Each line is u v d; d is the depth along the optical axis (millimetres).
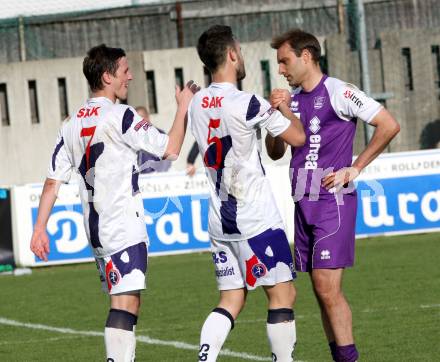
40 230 17453
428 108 50062
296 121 16766
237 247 16812
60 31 53125
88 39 53656
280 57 18281
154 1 54625
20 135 50250
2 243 39906
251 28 53469
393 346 21609
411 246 40125
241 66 16938
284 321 16766
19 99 50281
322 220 17938
